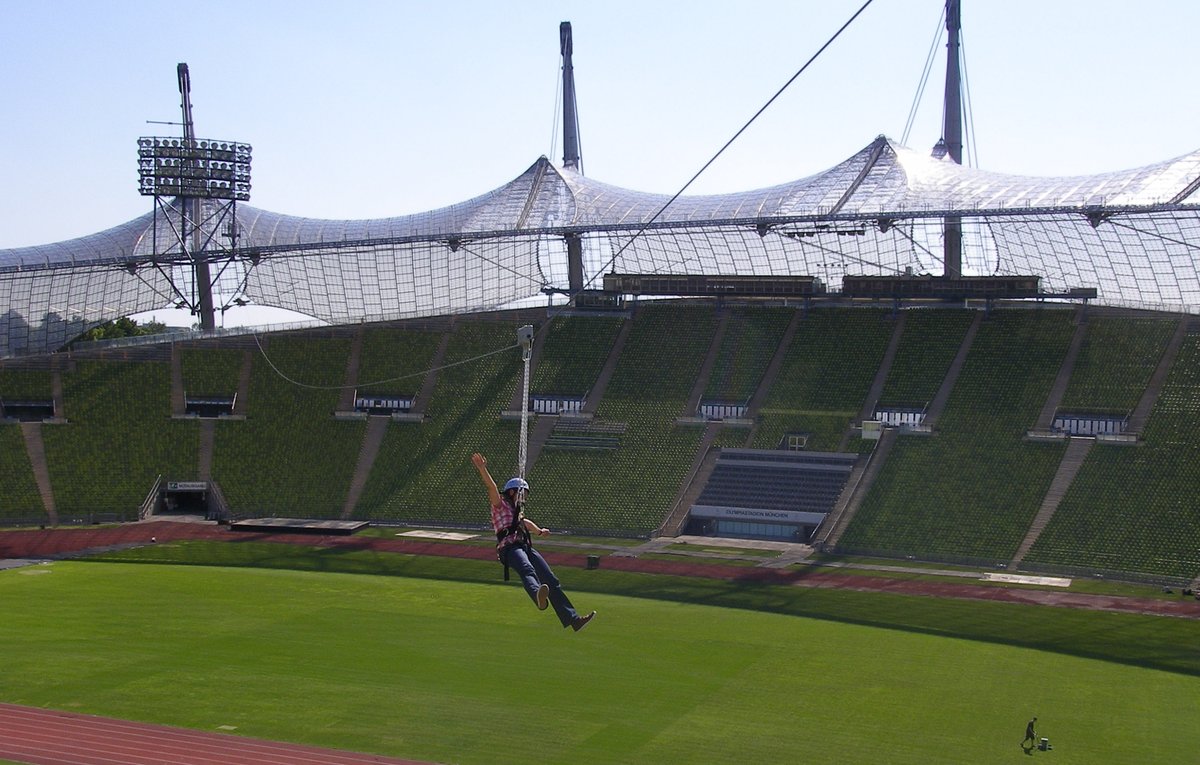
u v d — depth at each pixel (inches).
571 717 2283.5
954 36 5438.0
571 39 6274.6
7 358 5433.1
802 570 3846.0
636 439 4921.3
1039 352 4768.7
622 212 5324.8
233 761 2012.8
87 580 3651.6
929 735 2187.5
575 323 5644.7
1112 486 4015.8
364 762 2017.7
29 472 4862.2
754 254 5541.3
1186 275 4719.5
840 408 4820.4
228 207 5679.1
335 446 5132.9
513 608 3309.5
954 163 5172.2
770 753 2081.7
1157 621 3137.3
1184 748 2122.3
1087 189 4414.4
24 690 2406.5
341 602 3368.6
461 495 4793.3
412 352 5615.2
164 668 2600.9
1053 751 2101.4
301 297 6176.2
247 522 4677.7
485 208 5634.8
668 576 3759.8
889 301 5349.4
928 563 3932.1
